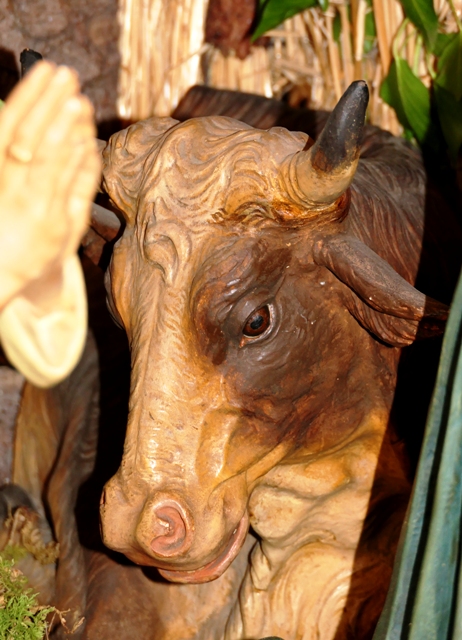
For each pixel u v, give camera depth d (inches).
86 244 37.2
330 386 34.6
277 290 32.5
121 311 32.4
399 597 28.6
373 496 36.1
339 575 36.4
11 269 14.6
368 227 35.9
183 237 31.4
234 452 32.4
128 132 33.4
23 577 37.3
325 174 30.3
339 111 29.5
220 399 32.0
